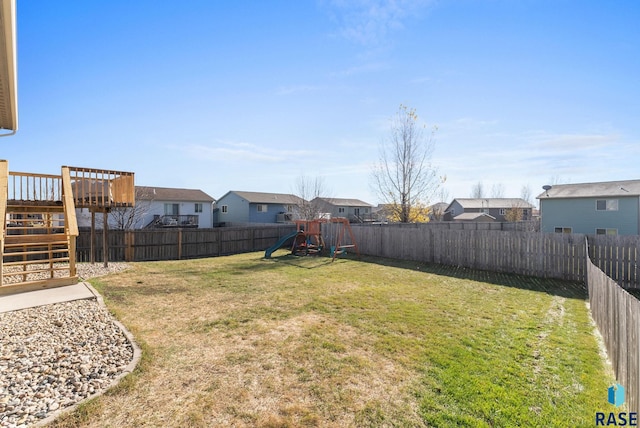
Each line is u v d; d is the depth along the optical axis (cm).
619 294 318
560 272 838
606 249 774
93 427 232
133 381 298
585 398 283
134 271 934
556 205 2289
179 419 246
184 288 718
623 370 292
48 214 925
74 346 367
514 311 555
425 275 902
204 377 313
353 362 352
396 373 328
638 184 2089
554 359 364
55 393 273
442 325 479
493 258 968
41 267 922
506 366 345
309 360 356
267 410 262
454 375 324
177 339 411
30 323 432
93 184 1041
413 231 1202
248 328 458
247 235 1688
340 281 813
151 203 2523
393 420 251
